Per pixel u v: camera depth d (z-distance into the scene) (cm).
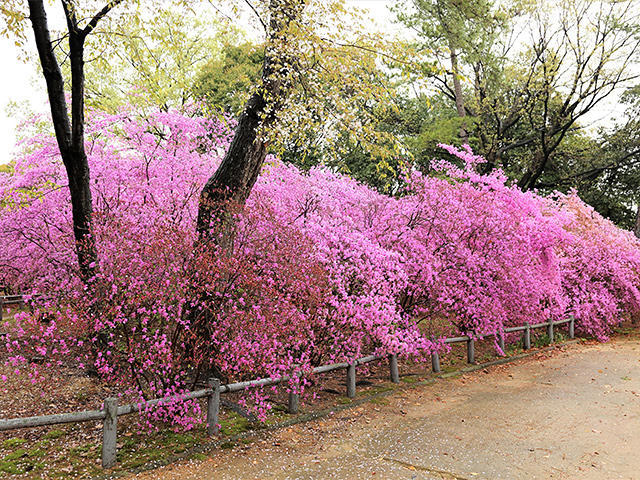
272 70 637
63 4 539
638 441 457
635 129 1972
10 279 1062
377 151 727
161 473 385
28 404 542
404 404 598
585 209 1302
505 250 831
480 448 447
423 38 1755
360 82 641
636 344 1048
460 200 851
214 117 860
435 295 762
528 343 953
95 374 634
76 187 566
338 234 684
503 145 2041
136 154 770
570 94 1705
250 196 714
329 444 460
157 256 458
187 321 464
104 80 1697
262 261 569
